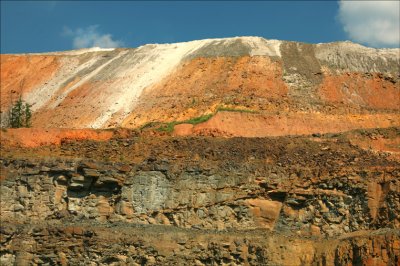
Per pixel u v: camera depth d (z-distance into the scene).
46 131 69.75
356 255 51.94
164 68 95.50
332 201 56.84
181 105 84.12
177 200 59.12
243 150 62.28
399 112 84.38
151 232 57.00
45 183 60.81
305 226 57.28
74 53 115.06
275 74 89.56
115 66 101.31
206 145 63.31
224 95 84.06
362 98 88.06
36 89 104.19
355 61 94.62
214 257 55.84
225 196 58.91
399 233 51.66
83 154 63.12
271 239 55.84
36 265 56.81
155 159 60.66
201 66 92.19
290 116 79.38
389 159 60.66
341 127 79.44
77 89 97.44
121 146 64.12
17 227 58.09
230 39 98.75
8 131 68.94
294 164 60.28
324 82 89.81
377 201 55.38
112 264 55.97
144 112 85.44
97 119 87.94
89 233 56.69
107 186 60.09
